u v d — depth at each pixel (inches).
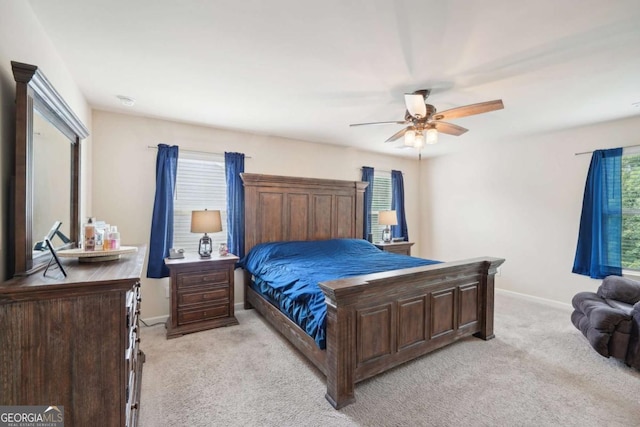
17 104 46.4
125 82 95.1
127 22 64.3
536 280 161.8
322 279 94.5
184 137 139.3
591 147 142.1
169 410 72.1
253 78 92.0
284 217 161.3
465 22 63.4
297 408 73.4
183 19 63.2
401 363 89.7
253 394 78.8
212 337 114.3
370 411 72.6
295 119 133.3
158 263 128.3
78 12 60.7
